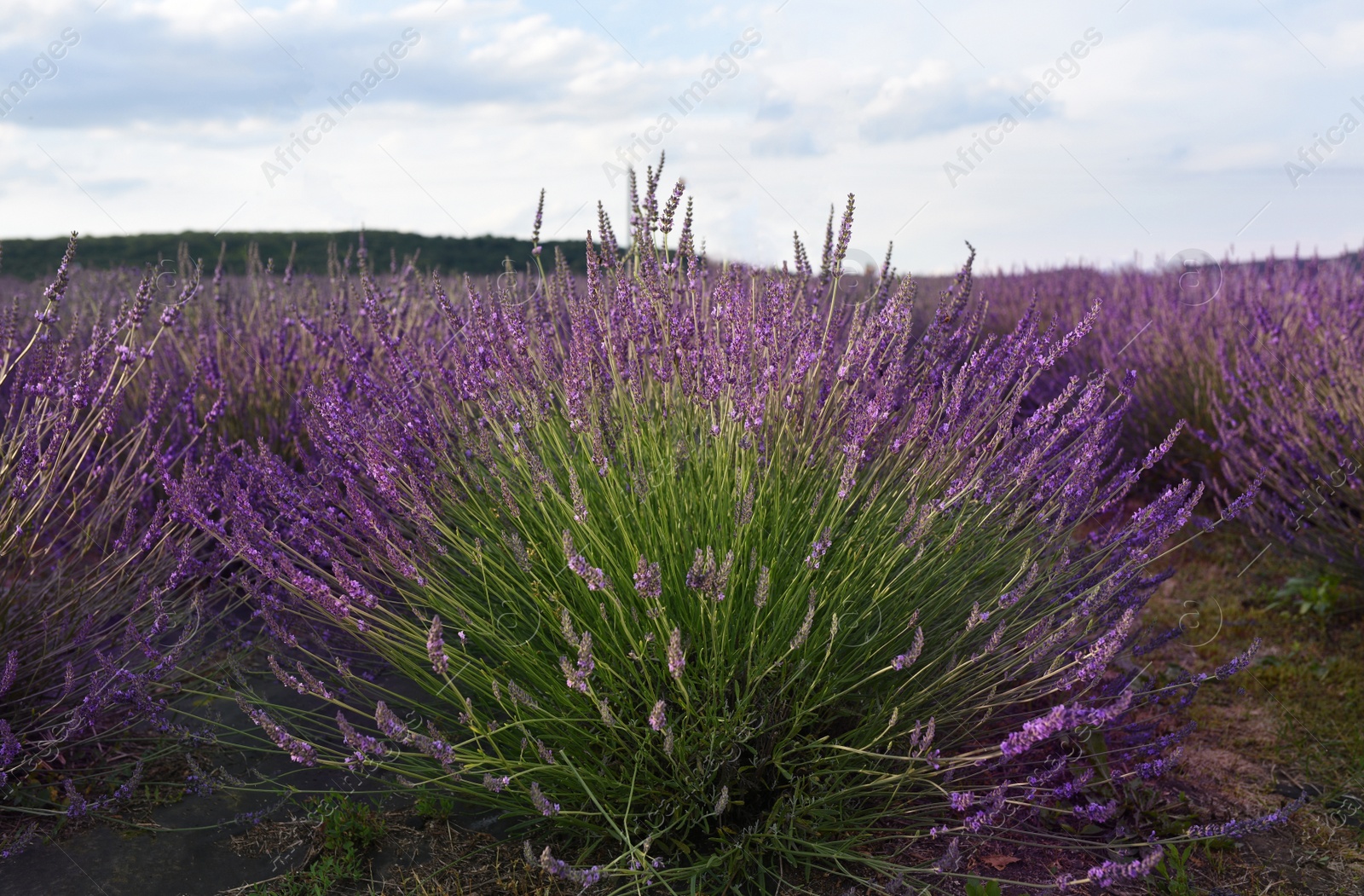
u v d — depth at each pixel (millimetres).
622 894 2211
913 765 2395
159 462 2936
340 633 3316
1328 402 4586
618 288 3020
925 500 2869
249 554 2533
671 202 2967
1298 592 4387
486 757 2215
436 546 2738
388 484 2732
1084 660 2432
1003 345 3129
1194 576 4766
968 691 2572
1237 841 2623
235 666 2951
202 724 2998
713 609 2379
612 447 2850
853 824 2436
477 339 3133
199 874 2312
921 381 3117
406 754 2254
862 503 2926
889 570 2559
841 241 2945
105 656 2902
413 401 3186
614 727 2352
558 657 2555
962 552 2877
